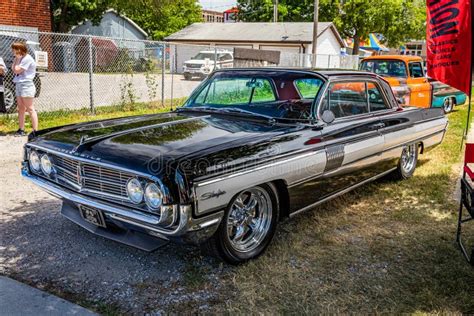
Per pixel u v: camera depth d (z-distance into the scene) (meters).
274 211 3.49
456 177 5.70
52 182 3.45
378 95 4.75
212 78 4.57
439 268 3.30
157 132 3.37
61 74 17.16
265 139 3.27
